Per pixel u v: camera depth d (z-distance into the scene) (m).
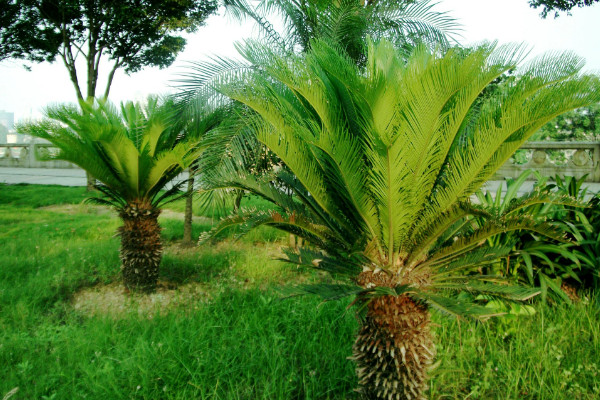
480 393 2.85
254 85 2.73
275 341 3.36
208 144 4.14
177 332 3.65
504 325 3.66
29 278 5.20
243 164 3.98
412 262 2.69
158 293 5.16
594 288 4.30
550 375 2.96
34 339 3.61
